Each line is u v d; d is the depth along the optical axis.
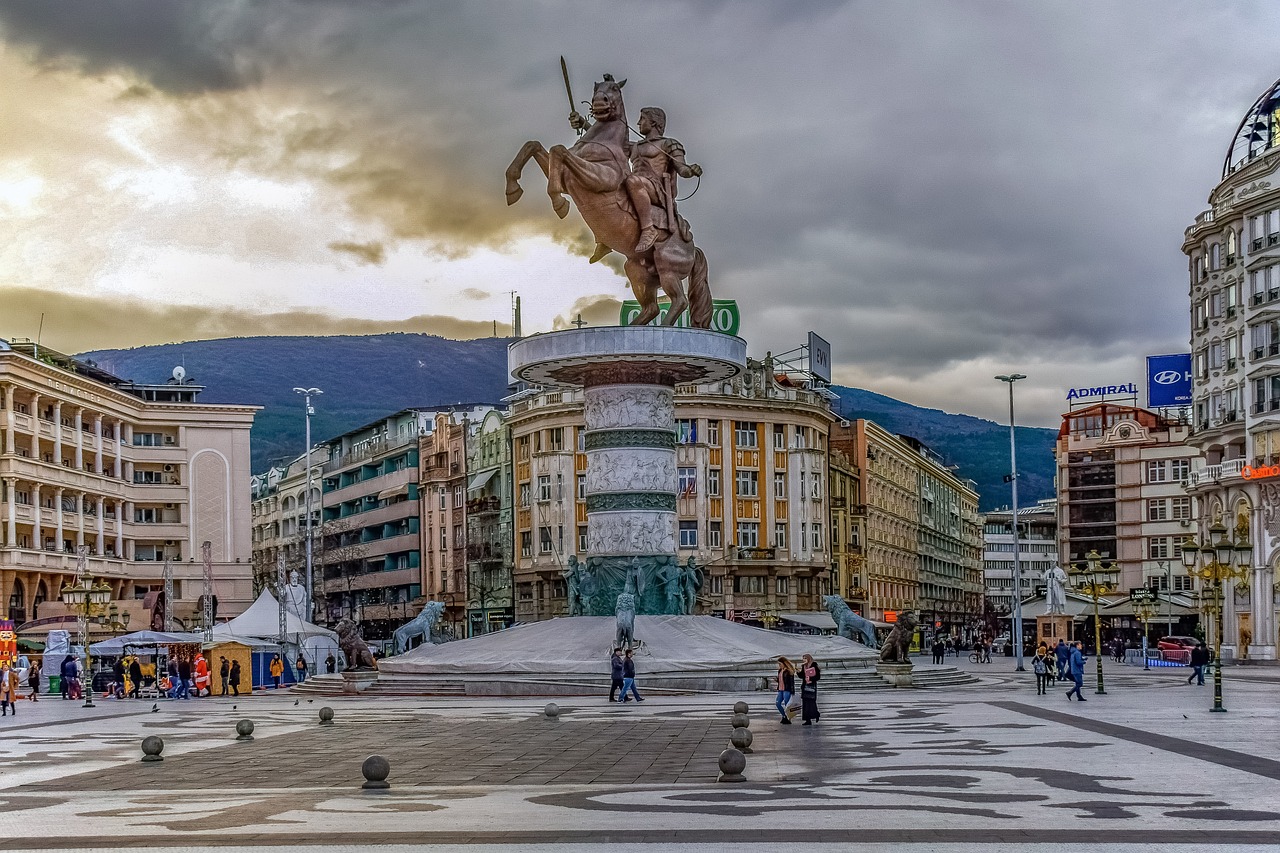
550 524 108.19
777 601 107.06
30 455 95.12
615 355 54.66
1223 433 93.12
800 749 27.92
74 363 110.56
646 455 56.28
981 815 18.38
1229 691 51.06
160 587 109.44
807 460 109.81
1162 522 135.12
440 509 130.25
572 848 16.16
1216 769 23.67
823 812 18.78
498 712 41.28
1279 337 87.56
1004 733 31.47
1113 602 100.56
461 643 57.78
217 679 60.00
